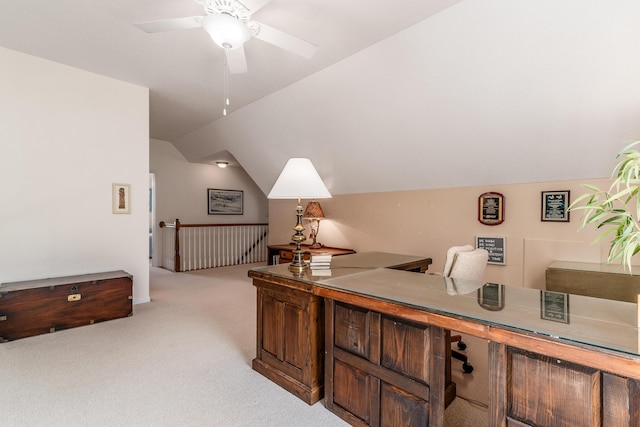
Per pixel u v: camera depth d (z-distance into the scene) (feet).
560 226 9.77
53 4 7.36
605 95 7.35
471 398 6.41
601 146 8.39
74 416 5.73
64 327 9.89
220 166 24.25
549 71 7.45
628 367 2.98
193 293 14.58
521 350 3.78
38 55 10.00
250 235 24.16
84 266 11.30
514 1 6.63
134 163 12.34
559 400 3.53
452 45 7.93
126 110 12.04
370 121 11.35
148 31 6.53
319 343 6.28
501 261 10.81
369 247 14.71
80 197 11.16
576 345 3.27
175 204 22.17
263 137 15.44
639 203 3.31
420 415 4.66
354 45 8.84
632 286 7.83
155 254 21.47
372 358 5.26
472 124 9.56
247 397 6.37
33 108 10.18
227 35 6.31
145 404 6.11
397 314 4.70
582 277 8.35
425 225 12.79
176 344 8.91
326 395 5.99
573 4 6.26
